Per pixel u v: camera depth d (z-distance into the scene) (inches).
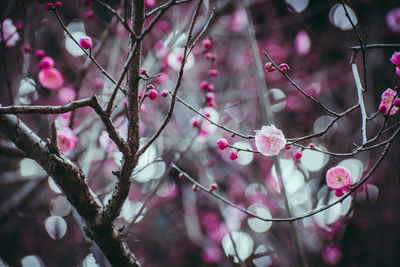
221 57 60.3
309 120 58.7
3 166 58.2
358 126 54.5
